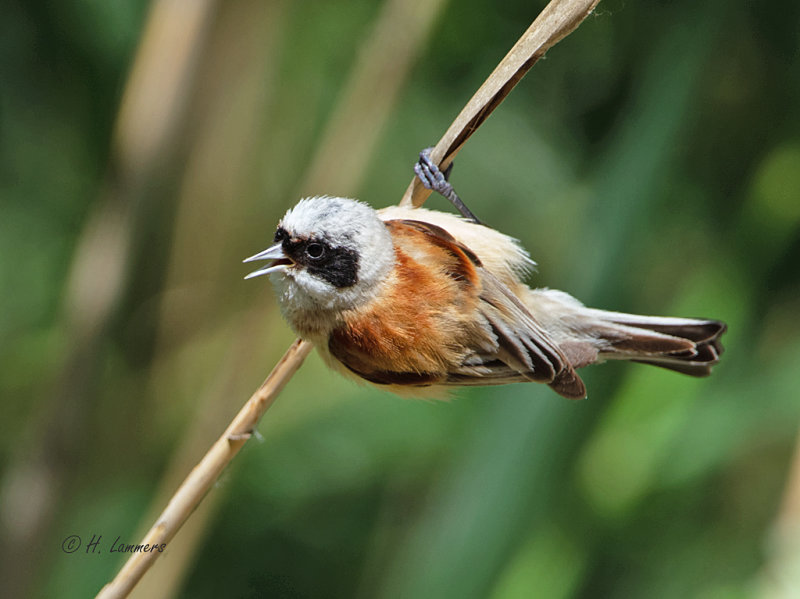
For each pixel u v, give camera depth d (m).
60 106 12.01
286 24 11.80
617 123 11.05
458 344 7.21
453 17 11.71
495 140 12.30
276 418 11.95
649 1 11.27
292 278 7.22
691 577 10.98
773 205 10.98
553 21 6.81
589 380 9.53
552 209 12.43
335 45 12.46
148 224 10.87
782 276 10.96
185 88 10.70
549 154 12.27
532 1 11.84
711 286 10.95
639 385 10.77
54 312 12.39
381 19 10.08
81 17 11.57
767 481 11.55
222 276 12.16
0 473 11.97
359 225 7.14
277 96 12.13
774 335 11.12
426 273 7.21
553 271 12.37
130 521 11.62
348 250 7.11
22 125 11.98
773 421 10.66
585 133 12.05
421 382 7.46
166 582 9.91
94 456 12.12
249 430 6.73
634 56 11.47
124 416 12.27
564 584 10.33
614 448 10.75
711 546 11.17
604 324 7.81
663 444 10.61
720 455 10.52
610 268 9.37
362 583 11.92
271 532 12.00
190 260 12.04
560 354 7.15
